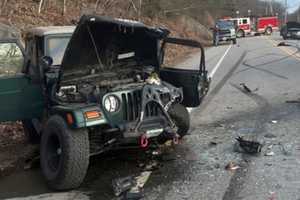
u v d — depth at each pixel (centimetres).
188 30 5606
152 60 752
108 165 677
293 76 1509
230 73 1719
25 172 689
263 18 6750
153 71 736
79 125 574
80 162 580
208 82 765
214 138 783
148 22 4100
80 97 638
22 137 860
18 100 680
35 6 2212
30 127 789
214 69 1897
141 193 558
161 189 568
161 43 754
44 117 695
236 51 3070
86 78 678
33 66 758
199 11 6806
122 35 667
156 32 679
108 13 2973
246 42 4581
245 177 589
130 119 629
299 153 671
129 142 628
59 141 591
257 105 1045
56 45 746
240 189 550
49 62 675
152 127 631
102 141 635
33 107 694
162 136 673
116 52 691
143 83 673
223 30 4397
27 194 596
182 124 755
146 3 4334
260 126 844
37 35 756
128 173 639
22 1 2183
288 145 712
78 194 582
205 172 618
